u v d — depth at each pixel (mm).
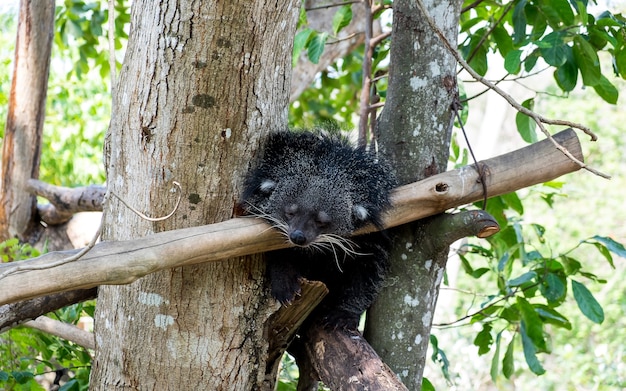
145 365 3551
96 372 3695
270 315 3729
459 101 4145
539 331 4797
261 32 3146
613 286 12984
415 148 4039
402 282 4039
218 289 3488
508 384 10695
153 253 3010
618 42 4641
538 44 4316
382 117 4207
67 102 9977
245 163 3402
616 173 15055
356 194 3828
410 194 3707
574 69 4508
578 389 11469
